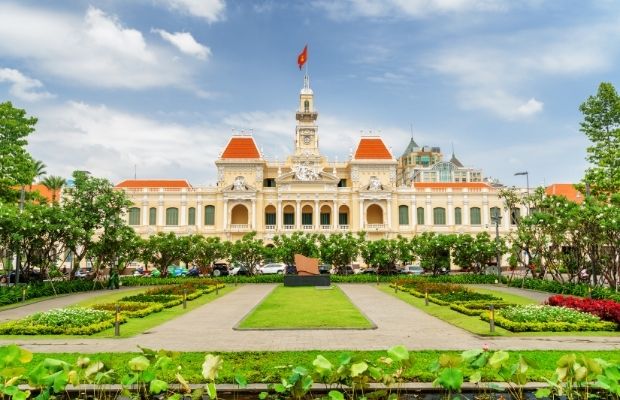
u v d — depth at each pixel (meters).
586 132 55.94
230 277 59.47
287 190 95.94
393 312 30.08
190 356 17.06
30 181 57.69
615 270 39.19
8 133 56.72
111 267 54.56
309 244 62.22
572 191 94.94
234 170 98.88
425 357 16.80
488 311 27.36
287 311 30.00
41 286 42.62
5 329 22.44
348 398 11.68
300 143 106.06
